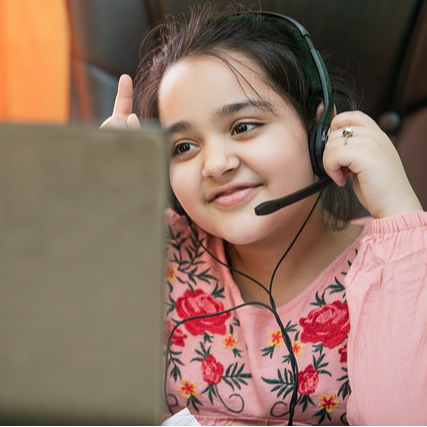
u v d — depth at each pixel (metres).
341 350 0.81
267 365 0.81
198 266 0.90
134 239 0.36
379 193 0.72
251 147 0.74
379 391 0.64
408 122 1.13
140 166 0.36
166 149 0.36
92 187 0.36
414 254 0.69
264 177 0.74
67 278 0.37
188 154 0.77
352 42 1.08
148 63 0.97
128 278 0.37
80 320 0.37
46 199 0.36
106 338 0.37
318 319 0.83
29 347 0.37
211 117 0.74
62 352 0.37
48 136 0.36
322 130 0.76
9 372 0.37
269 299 0.86
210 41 0.80
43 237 0.36
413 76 1.10
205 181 0.75
